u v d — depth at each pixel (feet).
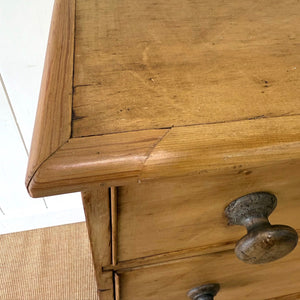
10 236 3.65
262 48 1.38
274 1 1.70
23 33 2.35
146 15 1.61
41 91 1.26
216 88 1.20
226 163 1.01
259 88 1.19
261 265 1.84
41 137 1.04
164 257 1.58
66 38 1.46
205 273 1.77
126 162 0.98
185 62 1.31
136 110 1.11
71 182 0.97
